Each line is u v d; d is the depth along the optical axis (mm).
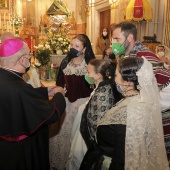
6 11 11336
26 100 1520
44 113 1542
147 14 5246
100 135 1346
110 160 1347
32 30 12250
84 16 11281
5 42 1593
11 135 1530
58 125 2449
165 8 5426
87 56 2316
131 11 5273
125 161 1189
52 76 3576
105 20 9625
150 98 1266
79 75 2320
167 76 1615
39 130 1751
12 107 1501
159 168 1280
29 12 12375
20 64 1595
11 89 1504
